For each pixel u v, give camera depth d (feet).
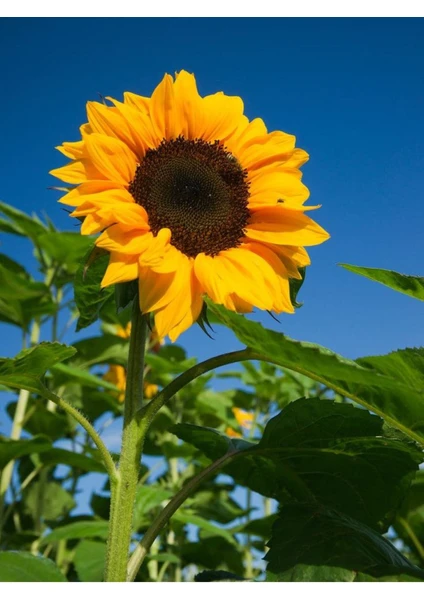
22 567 1.30
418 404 1.14
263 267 1.44
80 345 3.78
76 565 2.64
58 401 1.28
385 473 1.45
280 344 1.09
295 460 1.47
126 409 1.28
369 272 1.37
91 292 1.48
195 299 1.36
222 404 4.16
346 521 1.25
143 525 3.17
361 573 1.10
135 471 1.24
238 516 3.76
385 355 1.13
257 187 1.57
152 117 1.54
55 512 3.95
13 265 3.88
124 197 1.40
